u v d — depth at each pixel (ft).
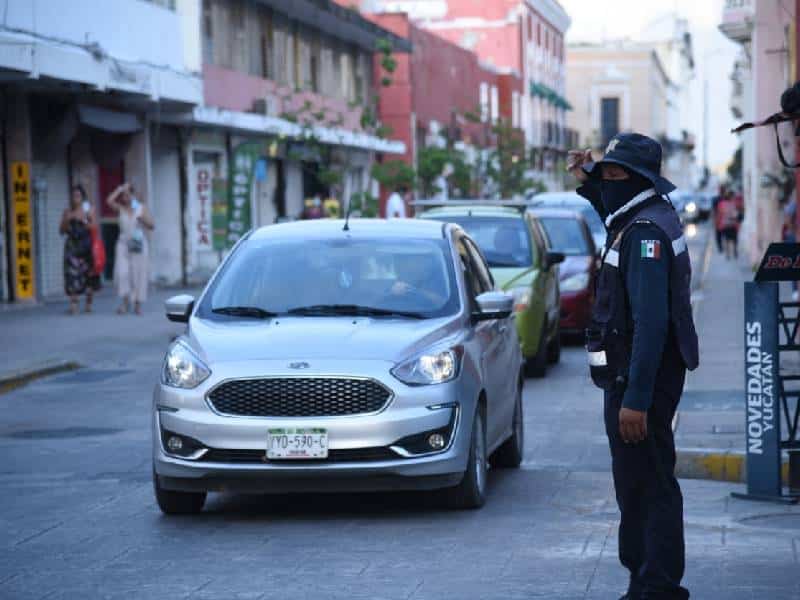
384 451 32.63
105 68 99.04
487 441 36.24
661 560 22.76
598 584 26.86
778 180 129.70
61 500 37.01
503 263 66.23
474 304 37.55
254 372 32.89
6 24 90.22
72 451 45.75
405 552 29.96
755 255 150.30
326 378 32.73
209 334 34.78
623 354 22.76
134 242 95.45
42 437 49.01
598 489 37.68
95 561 29.68
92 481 40.04
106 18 106.22
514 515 34.01
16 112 101.24
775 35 135.03
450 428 33.19
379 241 38.45
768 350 35.06
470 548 30.30
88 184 115.85
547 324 66.80
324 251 38.06
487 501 35.94
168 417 33.32
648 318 22.18
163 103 116.06
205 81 132.46
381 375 32.83
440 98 229.66
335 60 182.70
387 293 36.58
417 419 32.71
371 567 28.60
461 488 34.14
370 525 32.94
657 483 22.91
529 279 64.80
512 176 222.28
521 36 299.17
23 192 102.12
